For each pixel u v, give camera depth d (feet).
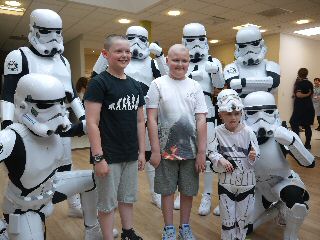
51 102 5.06
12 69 6.91
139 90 6.19
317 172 12.91
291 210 6.35
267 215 7.25
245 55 8.38
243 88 8.01
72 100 7.68
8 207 5.62
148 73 9.00
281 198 6.55
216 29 24.91
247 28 8.38
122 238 6.46
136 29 8.92
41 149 5.32
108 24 22.50
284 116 28.63
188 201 6.93
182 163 6.75
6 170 5.34
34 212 5.72
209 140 7.02
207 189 9.14
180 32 25.73
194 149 6.61
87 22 21.81
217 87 8.75
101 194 5.91
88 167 14.39
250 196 6.47
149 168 9.37
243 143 6.42
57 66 7.44
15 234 5.52
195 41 8.85
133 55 8.85
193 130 6.57
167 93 6.50
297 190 6.43
